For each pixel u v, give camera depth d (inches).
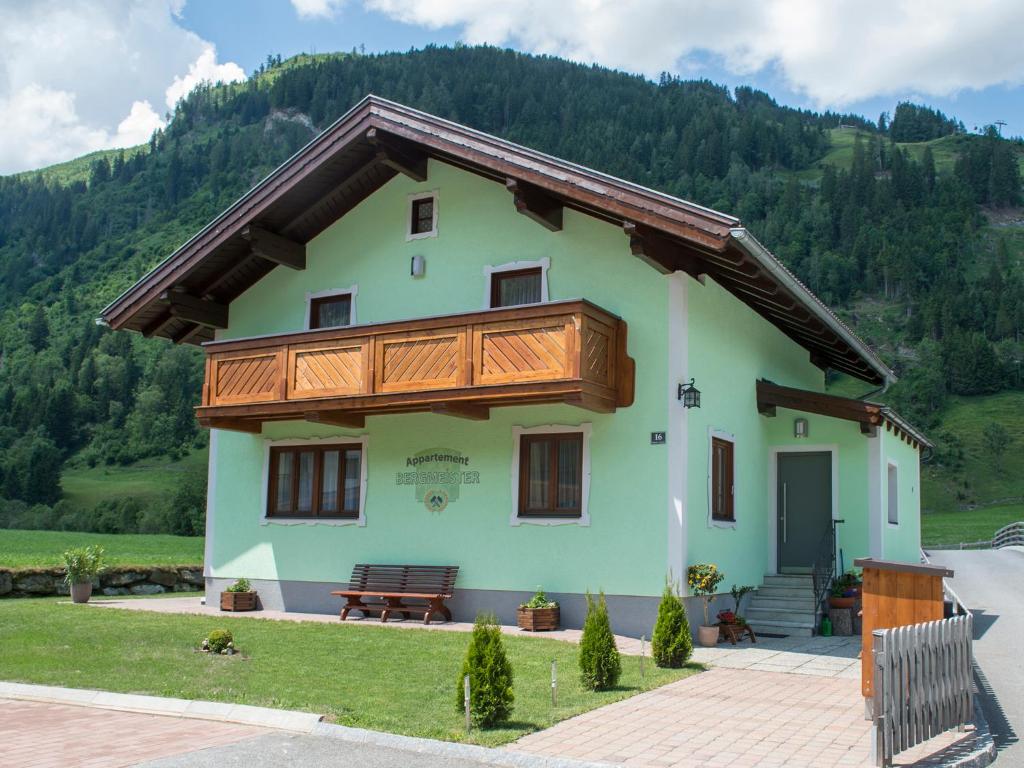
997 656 522.0
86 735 317.4
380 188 682.2
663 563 543.2
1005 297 5590.6
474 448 614.5
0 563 759.1
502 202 629.9
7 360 5393.7
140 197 7657.5
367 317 671.8
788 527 691.4
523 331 537.3
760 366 688.4
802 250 6146.7
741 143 7760.8
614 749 303.9
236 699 363.6
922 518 3641.7
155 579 817.5
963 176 7244.1
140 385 5054.1
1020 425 4633.4
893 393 4975.4
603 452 568.4
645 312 568.4
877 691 287.0
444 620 602.2
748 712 362.0
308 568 666.2
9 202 7760.8
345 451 673.0
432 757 297.7
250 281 724.0
